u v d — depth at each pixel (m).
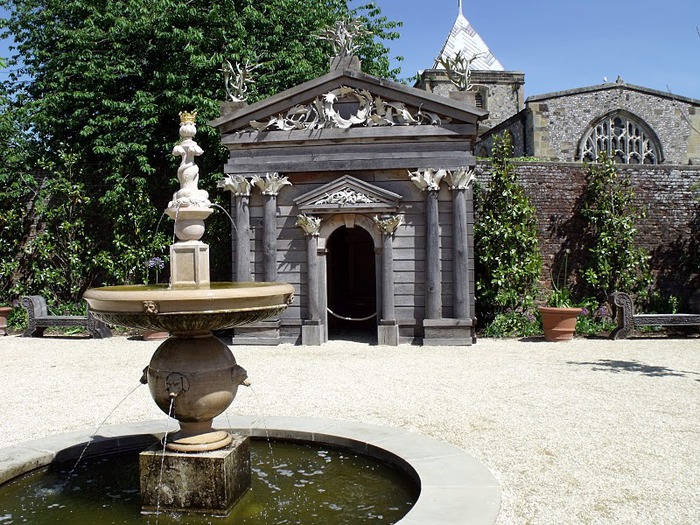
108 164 15.38
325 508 4.47
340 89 12.37
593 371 9.25
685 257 15.77
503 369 9.51
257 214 12.72
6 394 8.17
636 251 15.09
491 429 6.15
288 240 12.65
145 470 4.49
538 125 26.83
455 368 9.66
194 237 5.15
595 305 15.05
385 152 12.33
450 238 12.31
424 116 12.24
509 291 14.22
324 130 12.37
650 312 15.30
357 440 5.54
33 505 4.60
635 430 6.03
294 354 11.31
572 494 4.46
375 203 12.21
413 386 8.29
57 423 6.70
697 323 12.90
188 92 15.13
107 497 4.76
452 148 12.23
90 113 16.03
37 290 15.91
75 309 15.48
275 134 12.51
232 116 12.44
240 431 5.97
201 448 4.51
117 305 4.28
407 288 12.43
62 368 10.11
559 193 15.62
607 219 15.14
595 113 27.23
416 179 12.16
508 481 4.73
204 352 4.66
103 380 9.07
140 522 4.30
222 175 15.12
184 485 4.42
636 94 27.55
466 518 3.84
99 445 5.65
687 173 15.99
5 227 15.84
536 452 5.41
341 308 17.08
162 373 4.55
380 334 12.28
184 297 4.14
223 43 15.64
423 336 12.36
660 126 27.72
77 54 15.75
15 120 16.27
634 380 8.50
